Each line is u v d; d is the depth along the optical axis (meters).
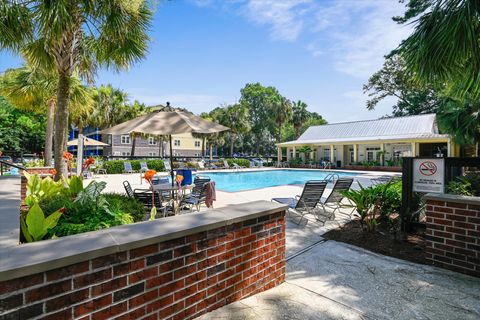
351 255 3.75
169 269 1.92
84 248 1.54
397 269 3.30
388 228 4.79
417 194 4.57
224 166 24.30
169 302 1.93
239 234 2.45
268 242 2.76
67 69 5.24
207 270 2.18
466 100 6.15
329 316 2.31
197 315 2.11
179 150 38.84
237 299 2.43
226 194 9.53
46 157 10.23
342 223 5.41
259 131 49.81
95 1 4.55
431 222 3.45
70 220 2.99
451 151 19.38
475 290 2.79
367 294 2.71
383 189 5.00
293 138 48.50
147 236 1.79
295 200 6.52
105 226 2.90
